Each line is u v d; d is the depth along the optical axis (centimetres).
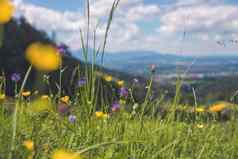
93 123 349
